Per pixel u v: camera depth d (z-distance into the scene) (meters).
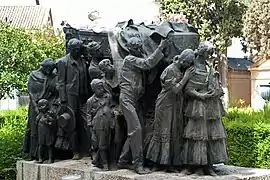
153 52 5.94
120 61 6.12
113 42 6.30
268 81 27.08
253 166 9.43
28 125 7.16
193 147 5.42
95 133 5.98
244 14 23.66
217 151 5.42
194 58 5.49
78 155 6.85
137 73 5.80
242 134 9.54
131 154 5.86
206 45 5.51
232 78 31.12
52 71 6.98
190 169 5.52
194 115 5.36
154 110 5.98
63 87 6.72
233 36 25.16
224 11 24.39
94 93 6.16
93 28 6.80
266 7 22.69
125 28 6.28
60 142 6.72
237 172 5.68
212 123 5.41
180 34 5.93
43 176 6.54
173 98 5.56
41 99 6.80
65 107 6.71
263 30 22.92
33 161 6.95
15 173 8.70
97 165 6.05
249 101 31.28
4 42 16.75
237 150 9.55
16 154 8.80
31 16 34.00
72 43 6.66
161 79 5.59
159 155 5.62
